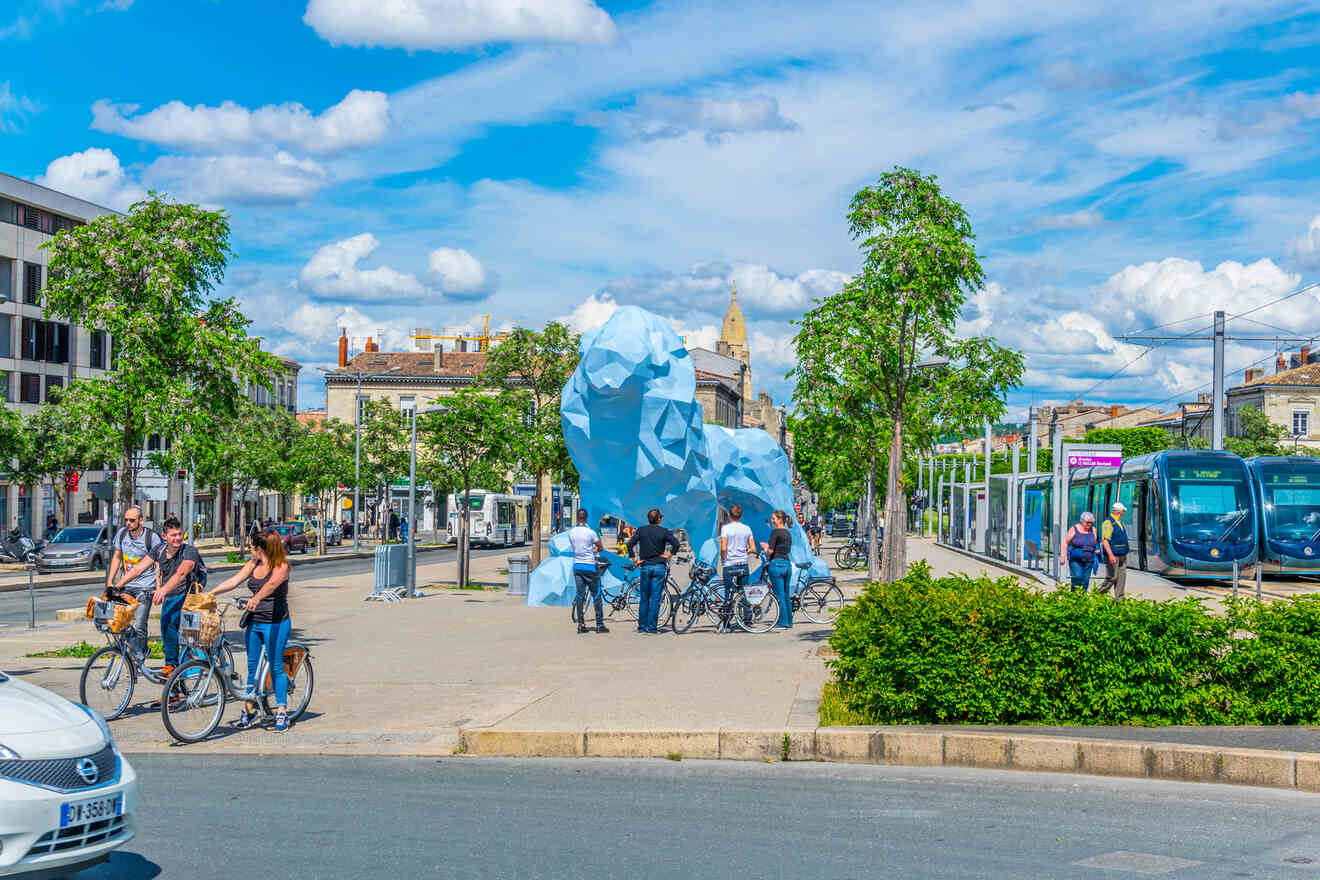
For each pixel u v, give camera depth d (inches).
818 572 1189.7
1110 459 1170.6
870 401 691.4
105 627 455.5
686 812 298.5
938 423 1049.5
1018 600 407.2
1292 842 268.4
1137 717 384.2
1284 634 390.0
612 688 474.6
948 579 455.5
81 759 234.8
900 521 629.0
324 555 2089.1
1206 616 393.7
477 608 967.0
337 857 256.2
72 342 2298.2
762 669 523.8
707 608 757.3
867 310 631.2
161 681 470.0
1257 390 3447.3
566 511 3078.2
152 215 750.5
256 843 268.2
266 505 3363.7
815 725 385.1
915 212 640.4
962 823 286.5
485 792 323.6
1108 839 270.8
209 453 782.5
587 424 887.7
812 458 1231.5
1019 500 1660.9
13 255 2150.6
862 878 239.8
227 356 751.1
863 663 397.7
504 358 1386.6
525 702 442.9
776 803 309.0
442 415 1274.6
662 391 872.9
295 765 366.0
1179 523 1198.9
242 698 423.5
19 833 221.8
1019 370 996.6
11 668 572.7
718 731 374.9
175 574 454.9
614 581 930.7
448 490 1299.2
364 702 470.3
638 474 895.1
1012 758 355.9
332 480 2345.0
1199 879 238.4
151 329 727.1
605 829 280.7
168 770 358.3
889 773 349.7
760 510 1172.5
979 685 388.8
